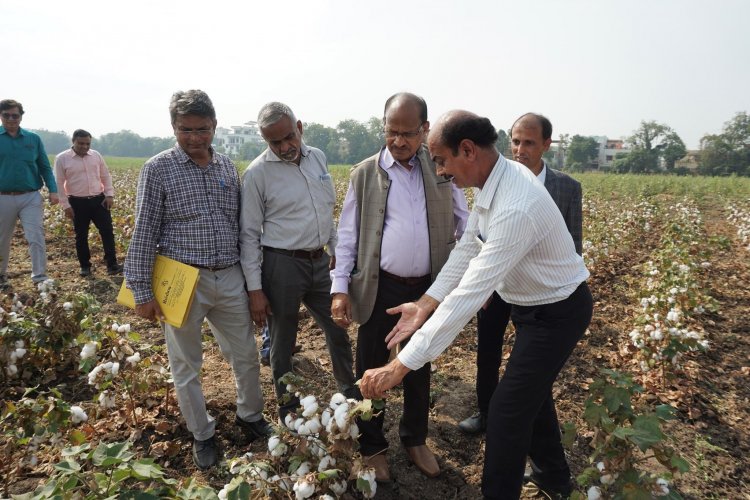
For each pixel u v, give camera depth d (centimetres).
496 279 198
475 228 231
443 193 269
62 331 389
